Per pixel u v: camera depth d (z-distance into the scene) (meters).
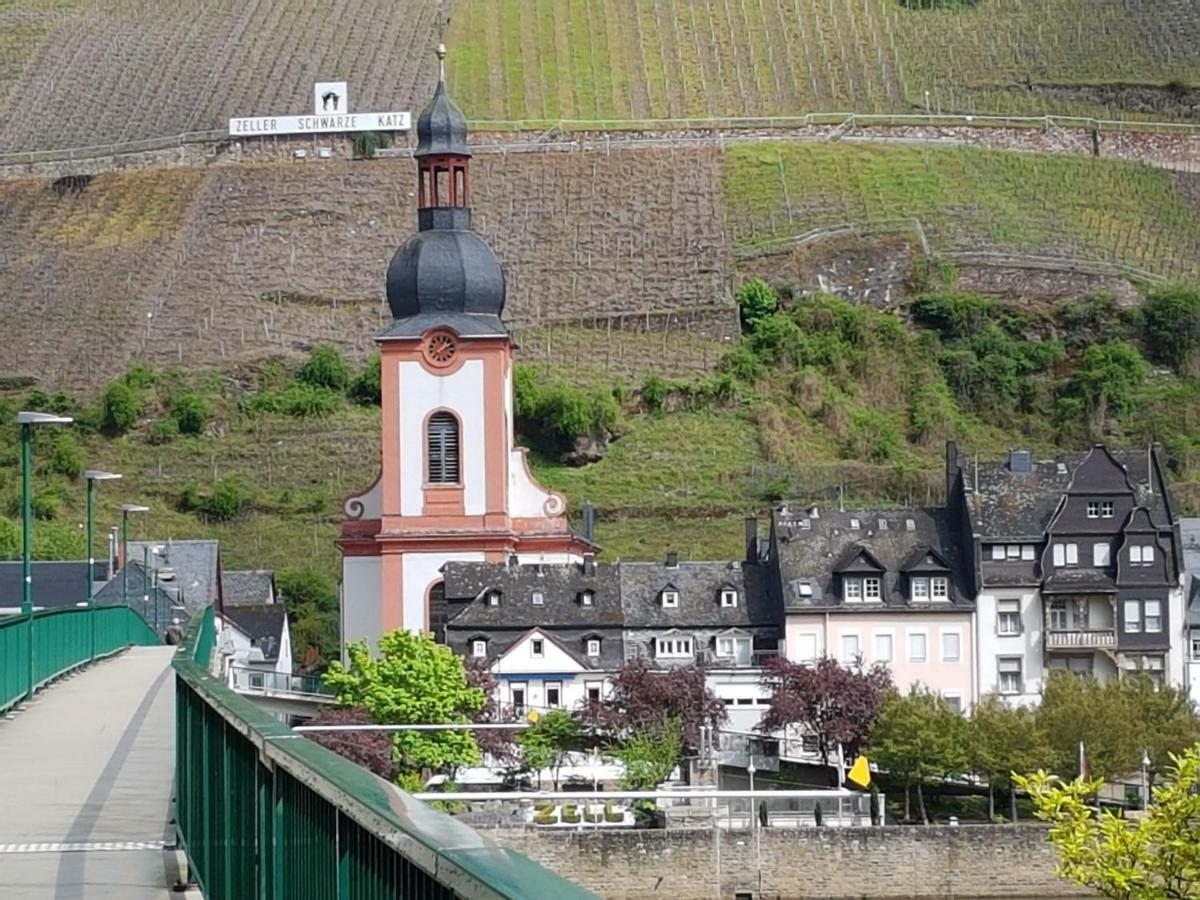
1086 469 183.62
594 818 143.75
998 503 183.88
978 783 158.00
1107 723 148.25
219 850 33.88
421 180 172.38
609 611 178.88
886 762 150.00
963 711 168.00
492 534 168.00
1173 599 181.12
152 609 165.62
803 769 163.12
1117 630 180.88
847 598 182.00
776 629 183.00
